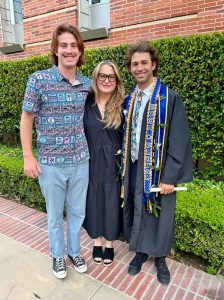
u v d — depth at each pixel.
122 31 4.43
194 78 2.94
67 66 1.77
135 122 1.91
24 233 2.76
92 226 2.17
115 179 2.07
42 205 3.30
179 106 1.81
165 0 3.95
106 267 2.24
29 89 1.73
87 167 2.02
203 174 3.21
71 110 1.82
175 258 2.38
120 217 2.17
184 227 2.25
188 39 2.89
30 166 1.86
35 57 4.31
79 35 1.80
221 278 2.11
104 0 4.79
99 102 2.01
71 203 2.06
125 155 1.98
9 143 5.64
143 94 1.88
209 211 2.21
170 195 1.91
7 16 6.27
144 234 2.04
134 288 2.01
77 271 2.18
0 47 6.16
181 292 1.97
